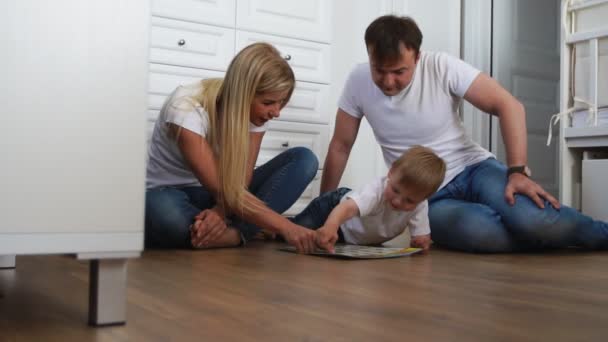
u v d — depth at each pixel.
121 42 0.62
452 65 1.79
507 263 1.41
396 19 1.67
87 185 0.61
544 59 2.87
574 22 2.17
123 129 0.63
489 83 1.77
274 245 1.80
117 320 0.65
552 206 1.68
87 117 0.61
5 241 0.58
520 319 0.71
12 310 0.74
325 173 2.06
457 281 1.05
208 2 2.29
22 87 0.59
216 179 1.58
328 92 2.57
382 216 1.70
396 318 0.70
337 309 0.75
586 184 2.08
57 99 0.60
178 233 1.62
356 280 1.04
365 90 1.90
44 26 0.59
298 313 0.72
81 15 0.61
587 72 2.12
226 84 1.57
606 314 0.75
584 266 1.35
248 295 0.85
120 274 0.65
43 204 0.60
